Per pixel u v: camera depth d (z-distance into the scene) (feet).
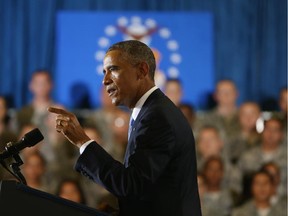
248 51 72.95
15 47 72.08
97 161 24.40
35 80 65.98
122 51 25.44
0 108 64.34
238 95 72.59
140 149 24.64
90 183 56.39
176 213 24.98
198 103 70.13
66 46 71.20
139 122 25.20
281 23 73.26
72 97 69.92
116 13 71.97
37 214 22.56
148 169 24.22
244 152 61.98
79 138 24.80
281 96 65.87
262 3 73.20
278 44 73.15
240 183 59.57
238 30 73.00
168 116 25.02
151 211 25.02
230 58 72.79
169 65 71.00
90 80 70.49
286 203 57.93
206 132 61.11
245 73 72.79
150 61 25.73
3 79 71.82
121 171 24.22
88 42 71.26
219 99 66.08
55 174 57.36
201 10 72.64
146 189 24.88
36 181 56.29
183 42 71.67
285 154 61.21
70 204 22.88
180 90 66.59
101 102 69.05
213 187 58.23
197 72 71.05
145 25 71.77
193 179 25.67
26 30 72.33
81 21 71.67
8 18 72.33
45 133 61.93
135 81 25.48
